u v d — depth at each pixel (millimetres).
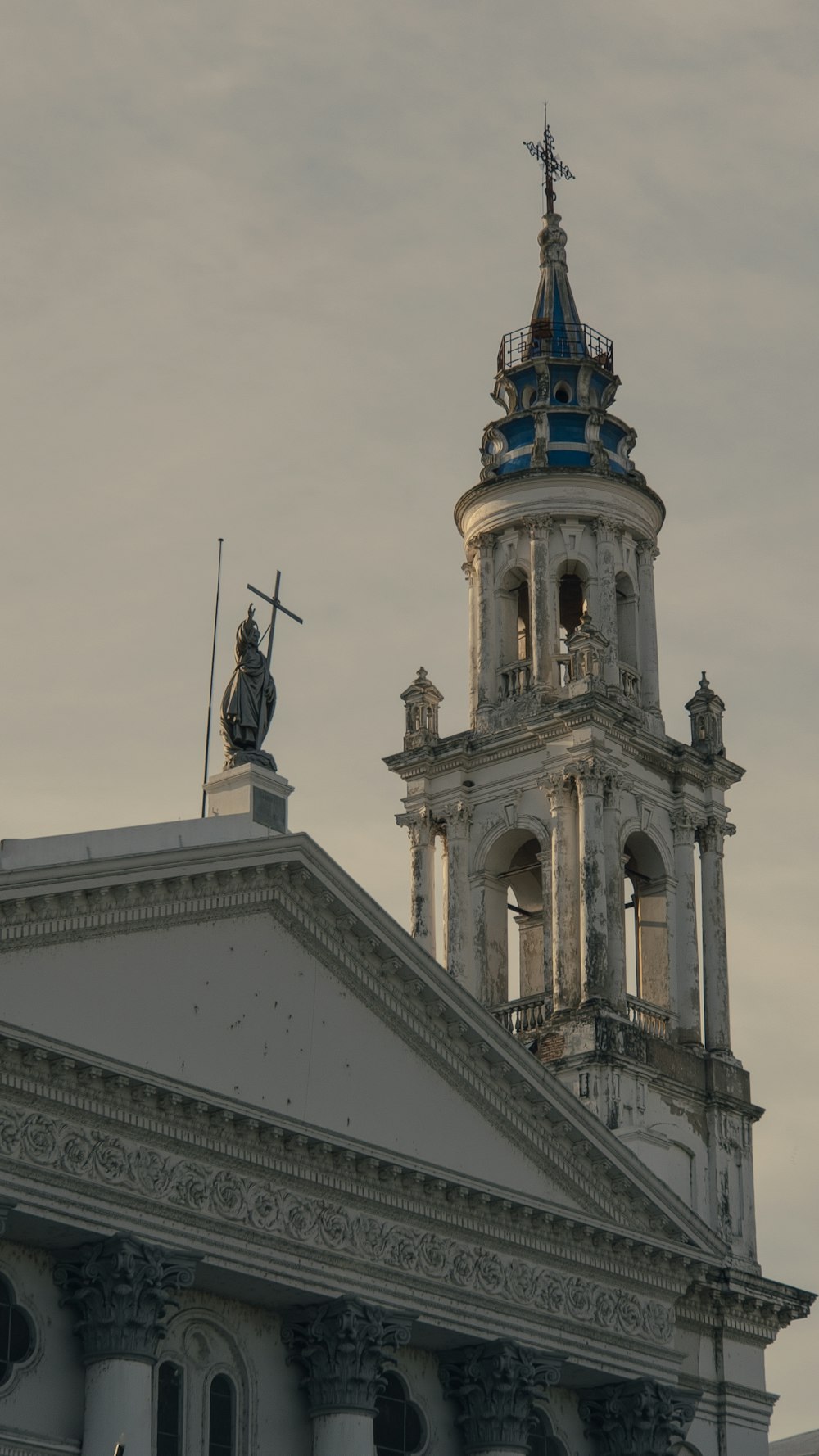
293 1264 93188
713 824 129500
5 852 87188
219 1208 91062
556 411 136250
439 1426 100875
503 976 126750
